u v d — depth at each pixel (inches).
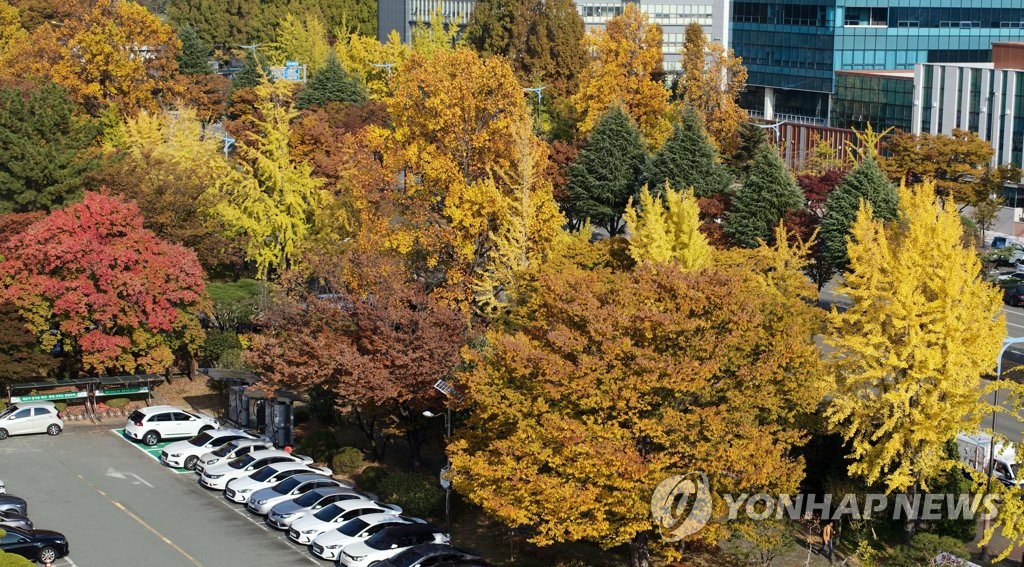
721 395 1652.3
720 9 5999.0
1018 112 4311.0
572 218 3892.7
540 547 1831.9
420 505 1973.4
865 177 3058.6
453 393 1868.8
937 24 5536.4
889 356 1750.7
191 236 2849.4
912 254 1770.4
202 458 2165.4
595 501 1569.9
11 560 1592.0
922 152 3882.9
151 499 2046.0
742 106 6023.6
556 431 1557.6
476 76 2650.1
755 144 4197.8
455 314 2116.1
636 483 1535.4
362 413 2308.1
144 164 3038.9
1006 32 5644.7
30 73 4805.6
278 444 2303.2
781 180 3179.1
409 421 2154.3
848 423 1892.2
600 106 4488.2
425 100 2659.9
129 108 4899.1
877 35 5477.4
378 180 2694.4
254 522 1953.7
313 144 4079.7
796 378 1692.9
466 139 2637.8
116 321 2486.5
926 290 1793.8
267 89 4244.6
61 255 2417.6
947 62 5585.6
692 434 1563.7
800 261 2326.5
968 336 1745.8
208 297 2655.0
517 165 2541.8
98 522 1937.7
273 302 2551.7
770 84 5816.9
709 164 3646.7
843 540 1850.4
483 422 1713.8
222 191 3100.4
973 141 3895.2
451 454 1784.0
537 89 4586.6
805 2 5575.8
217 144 3846.0
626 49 4505.4
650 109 4520.2
